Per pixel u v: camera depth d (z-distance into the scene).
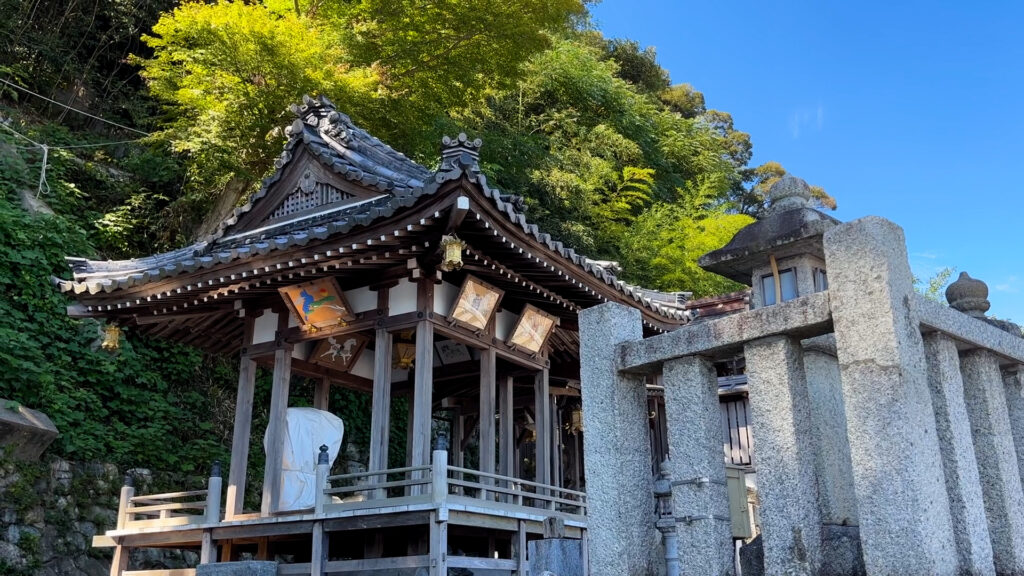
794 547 4.25
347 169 10.60
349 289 10.13
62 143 18.42
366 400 17.58
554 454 13.15
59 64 20.55
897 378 4.00
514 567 9.10
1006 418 5.02
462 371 11.65
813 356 5.34
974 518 4.31
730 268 5.93
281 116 16.44
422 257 9.16
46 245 14.43
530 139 25.27
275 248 9.13
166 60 17.30
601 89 30.25
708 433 4.84
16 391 11.98
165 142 18.39
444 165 8.23
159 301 10.38
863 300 4.23
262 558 9.80
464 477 17.70
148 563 12.53
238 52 15.49
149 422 13.90
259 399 16.25
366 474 8.80
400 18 18.58
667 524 5.20
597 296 10.61
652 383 13.66
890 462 3.95
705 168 32.66
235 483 9.95
